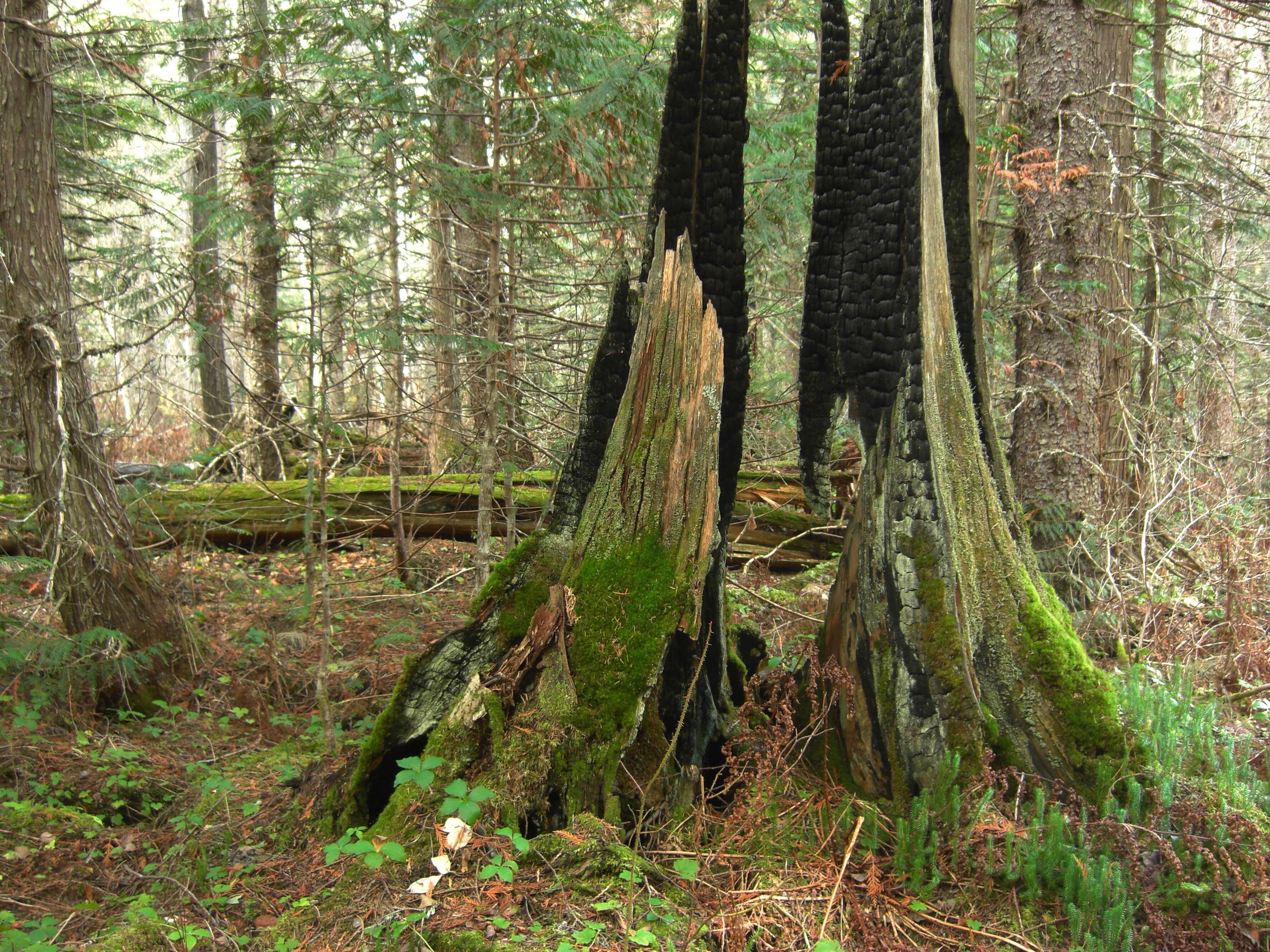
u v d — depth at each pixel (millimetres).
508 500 6277
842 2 3408
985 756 2863
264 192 5223
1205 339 6695
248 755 4215
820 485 3773
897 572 3051
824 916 2477
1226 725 3713
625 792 2840
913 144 3072
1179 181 6355
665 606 2906
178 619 4969
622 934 2252
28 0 4422
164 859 3078
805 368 3633
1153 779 2885
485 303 5973
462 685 3098
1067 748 2996
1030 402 6078
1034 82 6180
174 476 6414
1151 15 8523
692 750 3102
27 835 3182
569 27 4762
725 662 3414
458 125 5047
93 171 6824
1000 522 3199
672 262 3045
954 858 2664
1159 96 7391
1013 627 3107
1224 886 2529
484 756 2811
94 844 3215
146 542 6488
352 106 4758
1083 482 5879
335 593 6344
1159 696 3586
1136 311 6246
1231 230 7211
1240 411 7277
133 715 4555
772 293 8680
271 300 7066
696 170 3279
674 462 2996
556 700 2830
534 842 2561
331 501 7227
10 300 4422
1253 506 6664
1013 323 6613
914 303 3096
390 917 2381
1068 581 5480
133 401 12922
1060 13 6051
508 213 5301
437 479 6746
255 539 7141
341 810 3035
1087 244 6012
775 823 2875
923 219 3031
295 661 5336
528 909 2361
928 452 3057
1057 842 2607
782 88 8188
